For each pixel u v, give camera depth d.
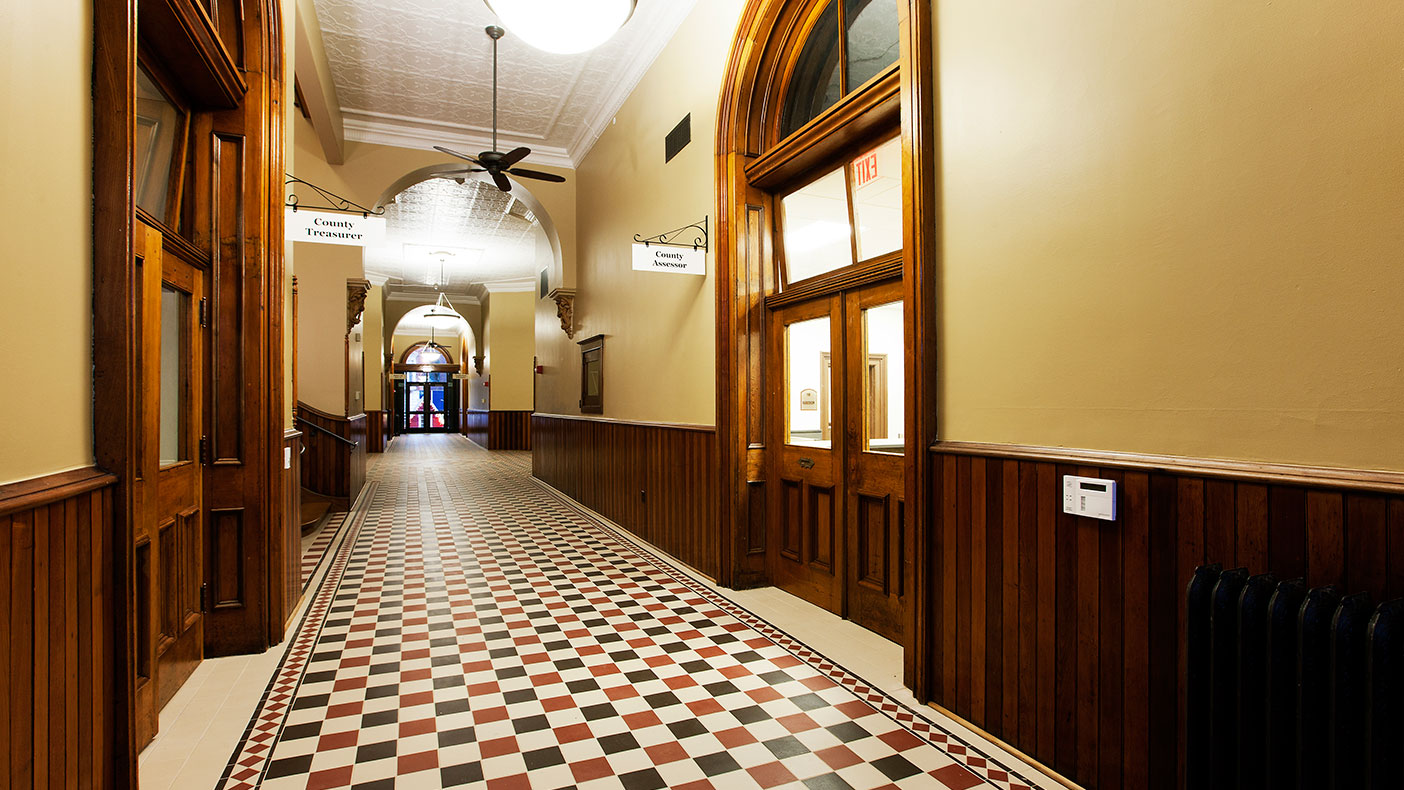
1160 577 1.98
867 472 3.84
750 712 2.81
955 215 2.72
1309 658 1.49
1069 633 2.24
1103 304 2.14
